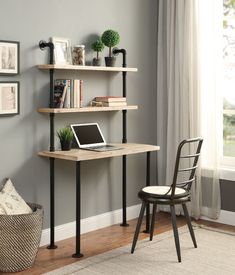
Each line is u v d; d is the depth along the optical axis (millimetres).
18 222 4094
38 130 4695
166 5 5590
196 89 5402
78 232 4488
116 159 5371
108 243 4805
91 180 5160
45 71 4703
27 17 4547
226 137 5527
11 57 4434
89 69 4781
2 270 4168
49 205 4828
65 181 4941
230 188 5387
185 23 5402
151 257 4473
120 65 5340
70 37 4879
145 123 5652
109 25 5211
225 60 5465
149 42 5625
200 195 5477
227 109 5500
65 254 4539
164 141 5699
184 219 5531
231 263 4348
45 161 4766
